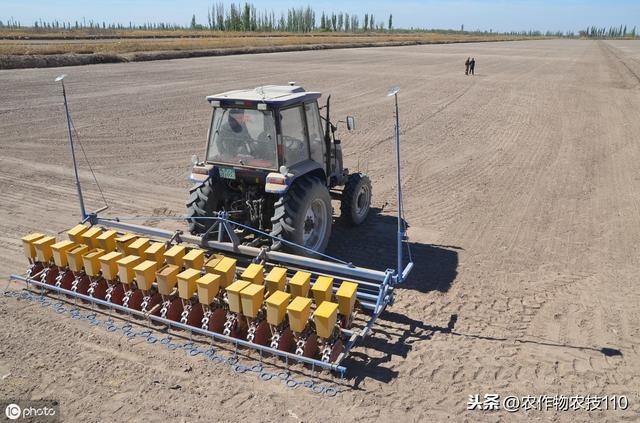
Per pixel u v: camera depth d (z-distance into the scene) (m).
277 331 5.31
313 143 7.59
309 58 45.94
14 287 6.80
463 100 23.30
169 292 5.79
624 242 8.41
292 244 6.45
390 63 41.97
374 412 4.63
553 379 5.13
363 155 14.19
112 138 15.60
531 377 5.16
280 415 4.57
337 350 5.21
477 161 13.57
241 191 7.35
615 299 6.66
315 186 6.97
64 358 5.34
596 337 5.83
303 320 5.08
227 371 5.16
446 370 5.23
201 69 33.97
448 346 5.64
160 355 5.40
